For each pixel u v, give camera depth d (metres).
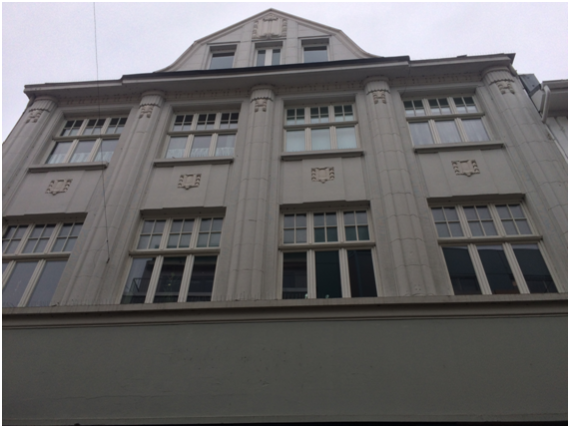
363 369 5.51
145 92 11.30
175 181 9.17
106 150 10.43
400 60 10.72
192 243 8.12
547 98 8.82
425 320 5.91
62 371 5.80
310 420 5.12
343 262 7.45
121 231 8.15
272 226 7.98
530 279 6.96
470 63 10.53
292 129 10.34
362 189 8.59
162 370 5.71
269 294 6.98
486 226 7.79
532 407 5.04
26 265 8.05
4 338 6.18
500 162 8.70
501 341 5.63
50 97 11.39
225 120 10.94
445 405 5.13
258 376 5.55
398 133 9.43
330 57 12.38
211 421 5.21
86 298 7.03
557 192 7.62
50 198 9.08
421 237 7.36
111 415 5.36
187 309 6.25
